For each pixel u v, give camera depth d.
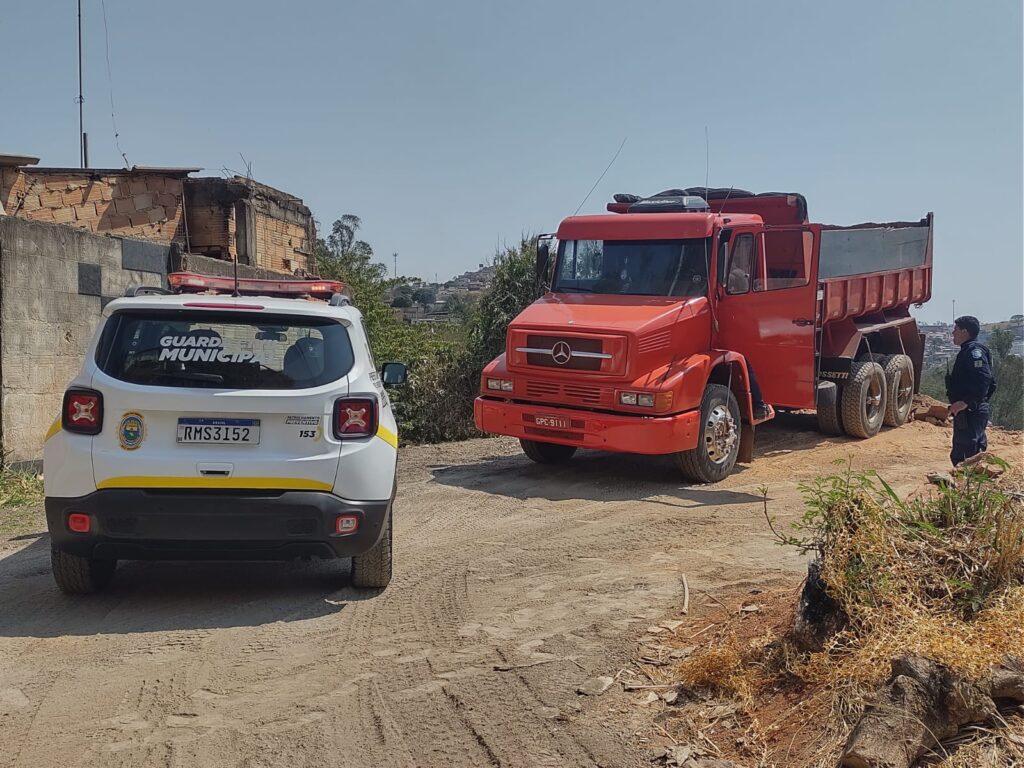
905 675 3.26
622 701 4.17
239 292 6.46
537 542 7.29
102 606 5.60
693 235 10.21
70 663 4.67
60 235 10.95
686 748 3.68
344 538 5.38
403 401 15.37
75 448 5.19
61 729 3.94
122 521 5.17
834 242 11.98
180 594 5.86
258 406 5.29
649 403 9.20
